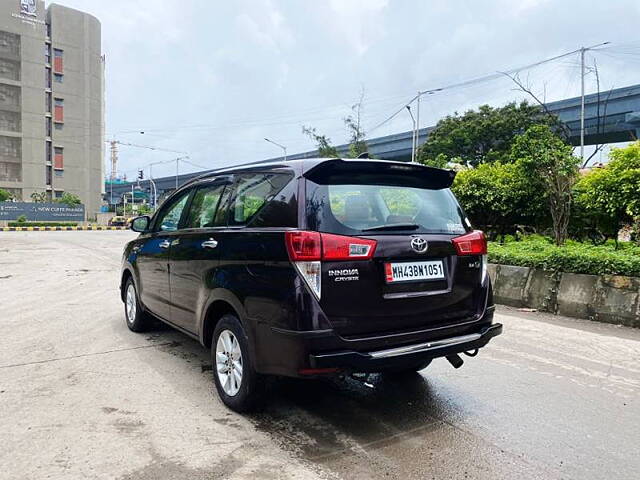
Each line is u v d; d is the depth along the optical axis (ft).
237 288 11.32
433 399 13.15
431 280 11.27
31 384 13.87
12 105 225.56
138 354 16.81
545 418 11.98
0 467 9.37
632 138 51.24
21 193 229.04
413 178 12.44
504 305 26.43
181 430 11.04
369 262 10.39
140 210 238.68
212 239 12.81
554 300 24.14
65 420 11.49
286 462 9.70
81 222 180.75
